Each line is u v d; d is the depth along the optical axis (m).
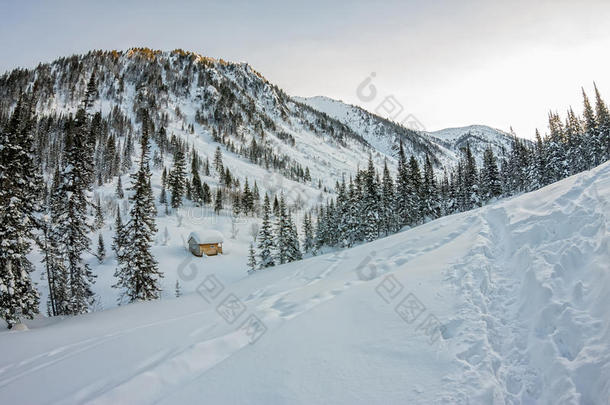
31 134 21.48
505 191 62.88
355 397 4.30
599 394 3.52
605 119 45.19
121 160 125.75
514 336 5.12
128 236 23.27
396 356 5.12
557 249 6.57
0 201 17.52
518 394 4.08
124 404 4.70
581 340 4.32
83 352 7.57
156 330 8.57
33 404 5.26
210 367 5.77
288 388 4.68
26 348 9.47
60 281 24.19
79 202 23.66
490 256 8.20
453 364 4.63
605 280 4.89
